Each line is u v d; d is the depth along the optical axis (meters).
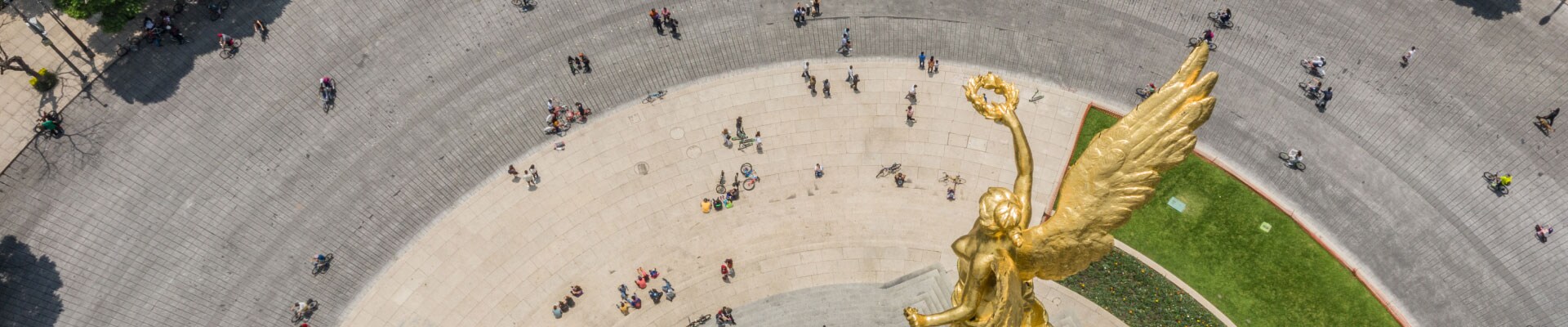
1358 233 57.09
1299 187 58.94
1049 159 60.50
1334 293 54.66
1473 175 58.81
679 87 64.06
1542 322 53.47
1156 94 24.06
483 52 64.44
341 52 63.59
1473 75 62.38
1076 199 25.34
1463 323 53.84
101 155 58.25
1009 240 25.27
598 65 64.50
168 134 59.38
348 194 58.56
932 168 60.41
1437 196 58.28
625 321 54.84
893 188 59.69
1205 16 66.25
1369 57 63.75
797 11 66.25
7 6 63.84
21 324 53.03
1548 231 55.88
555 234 57.94
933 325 27.42
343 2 65.56
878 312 54.66
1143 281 54.97
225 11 64.38
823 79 64.44
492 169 60.28
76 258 55.03
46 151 58.16
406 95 62.34
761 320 54.62
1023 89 63.66
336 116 61.06
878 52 65.62
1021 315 27.20
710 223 58.47
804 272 56.44
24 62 59.53
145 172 57.97
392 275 56.22
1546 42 63.53
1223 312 53.94
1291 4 66.38
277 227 57.09
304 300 55.12
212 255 56.00
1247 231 57.00
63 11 58.31
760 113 62.91
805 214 58.72
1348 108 61.84
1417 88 62.22
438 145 60.66
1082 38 65.75
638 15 66.75
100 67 61.38
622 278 56.41
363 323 54.59
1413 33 64.50
